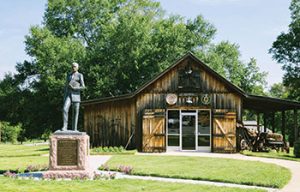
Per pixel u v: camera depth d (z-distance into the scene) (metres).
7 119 48.75
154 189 12.73
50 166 15.30
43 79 44.78
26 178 14.99
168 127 29.00
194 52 47.75
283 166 19.56
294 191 12.84
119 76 44.69
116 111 29.94
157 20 53.41
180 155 25.08
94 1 49.19
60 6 49.22
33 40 45.56
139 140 29.22
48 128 47.16
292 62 49.81
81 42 48.56
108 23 49.06
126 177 15.38
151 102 29.17
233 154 26.81
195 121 28.78
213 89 28.73
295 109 29.11
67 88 16.31
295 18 49.62
